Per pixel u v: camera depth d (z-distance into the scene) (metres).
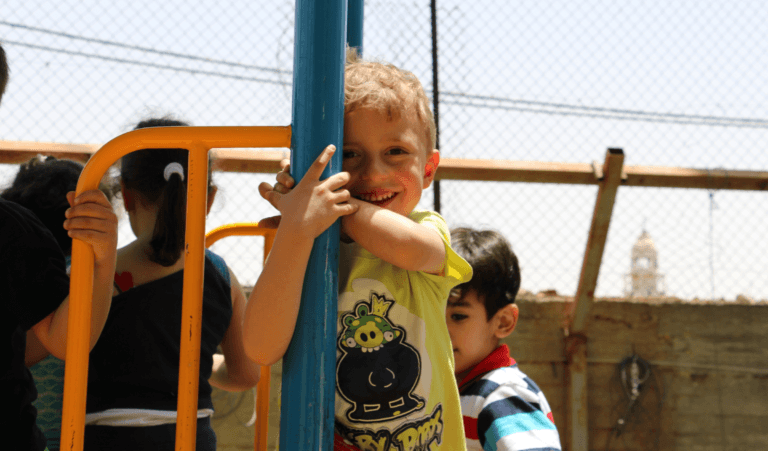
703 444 3.48
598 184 3.35
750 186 3.47
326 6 0.87
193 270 0.89
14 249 1.04
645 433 3.46
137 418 1.21
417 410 0.95
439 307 1.03
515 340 3.48
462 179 3.33
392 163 0.96
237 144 0.90
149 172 1.39
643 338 3.56
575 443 3.35
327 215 0.83
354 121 0.95
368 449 0.93
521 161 3.37
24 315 1.03
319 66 0.86
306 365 0.82
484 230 1.77
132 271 1.35
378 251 0.89
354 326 0.97
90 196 0.98
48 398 1.35
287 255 0.82
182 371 0.88
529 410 1.43
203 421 1.38
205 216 0.91
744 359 3.58
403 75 1.02
